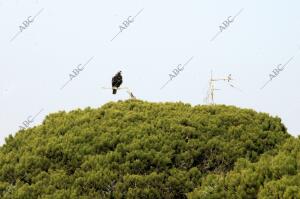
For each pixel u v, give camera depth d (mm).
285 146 54781
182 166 55469
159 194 51938
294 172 47406
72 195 50781
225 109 65188
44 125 62406
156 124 60750
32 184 52406
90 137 58469
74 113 65438
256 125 61219
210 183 50562
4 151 59125
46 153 56500
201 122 61375
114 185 52656
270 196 44688
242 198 47156
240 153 56594
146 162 55125
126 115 62562
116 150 56281
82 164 54781
